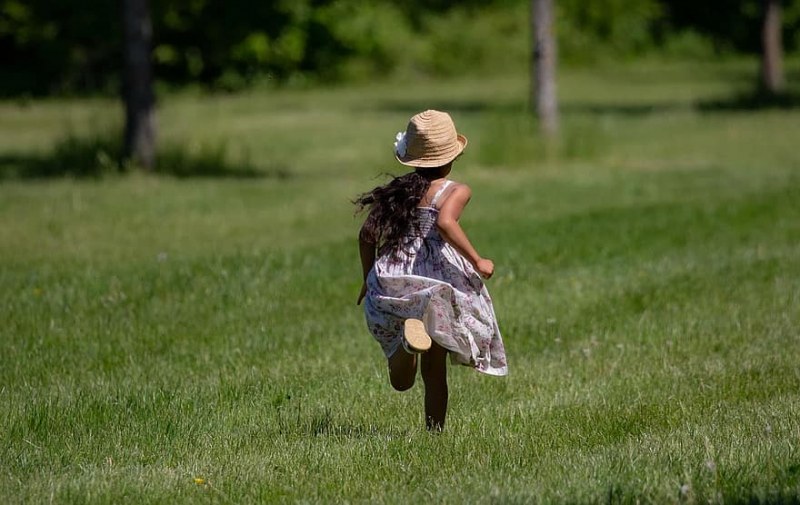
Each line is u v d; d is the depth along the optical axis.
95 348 25.25
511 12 157.00
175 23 123.69
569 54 161.25
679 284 31.59
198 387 21.97
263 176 61.31
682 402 20.41
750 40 172.88
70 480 16.27
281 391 21.66
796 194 49.50
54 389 21.78
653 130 82.19
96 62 125.19
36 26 121.19
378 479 16.27
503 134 63.97
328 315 28.84
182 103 115.62
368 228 18.23
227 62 130.12
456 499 14.88
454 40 150.00
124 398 20.88
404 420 20.14
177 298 30.19
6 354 24.62
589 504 14.42
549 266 34.59
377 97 121.94
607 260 35.50
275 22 129.75
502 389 22.28
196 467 16.95
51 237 40.31
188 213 46.41
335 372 23.44
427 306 17.62
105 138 62.38
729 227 41.84
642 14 168.38
